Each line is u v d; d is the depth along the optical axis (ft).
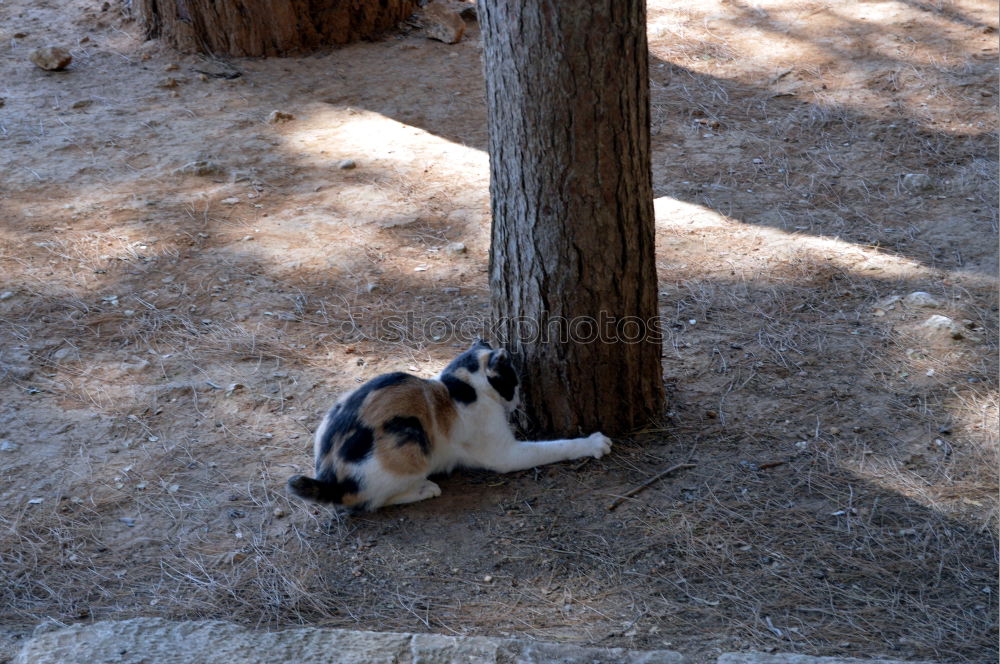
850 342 16.92
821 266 19.49
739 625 10.87
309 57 31.30
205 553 12.16
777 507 12.95
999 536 12.31
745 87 28.76
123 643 9.71
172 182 23.20
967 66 29.22
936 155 24.17
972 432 14.44
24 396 15.38
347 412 12.76
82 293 18.48
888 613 11.07
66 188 22.79
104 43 31.48
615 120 12.58
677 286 18.98
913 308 17.74
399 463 12.59
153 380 15.96
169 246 20.29
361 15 32.35
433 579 11.71
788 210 21.95
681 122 26.66
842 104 27.27
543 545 12.28
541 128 12.53
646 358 14.30
